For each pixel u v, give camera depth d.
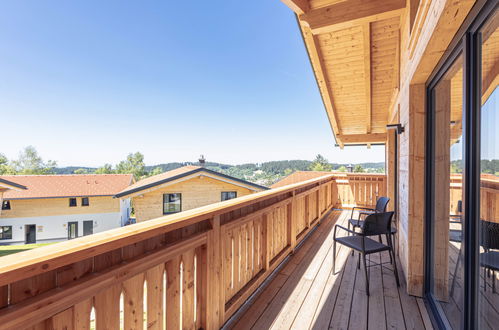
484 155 1.20
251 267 2.45
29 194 15.15
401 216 2.97
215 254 1.78
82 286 0.91
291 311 2.10
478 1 1.12
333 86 5.00
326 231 4.60
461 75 1.52
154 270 1.32
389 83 4.68
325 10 3.02
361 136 6.73
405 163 2.58
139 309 1.22
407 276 2.39
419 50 1.81
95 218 16.81
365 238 2.79
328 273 2.83
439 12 1.27
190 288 1.61
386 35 3.58
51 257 0.78
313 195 4.86
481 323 1.25
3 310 0.72
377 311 2.09
